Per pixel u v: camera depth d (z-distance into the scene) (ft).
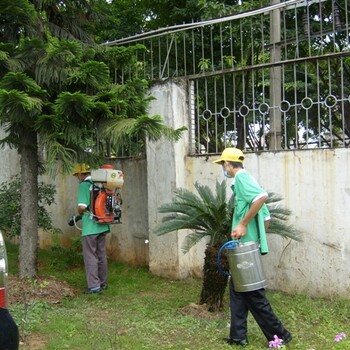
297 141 20.86
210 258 17.95
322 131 23.15
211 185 22.41
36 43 19.30
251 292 14.89
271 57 21.76
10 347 11.07
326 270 19.38
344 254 18.97
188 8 29.99
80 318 17.66
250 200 14.98
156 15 33.81
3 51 19.58
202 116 23.11
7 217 24.97
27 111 18.49
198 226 18.84
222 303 18.48
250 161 21.15
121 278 23.34
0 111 17.90
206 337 16.01
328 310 18.04
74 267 25.75
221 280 17.92
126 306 19.34
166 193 23.29
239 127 22.68
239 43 27.89
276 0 22.07
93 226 20.97
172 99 23.06
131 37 24.59
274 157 20.56
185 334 16.30
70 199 29.04
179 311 18.45
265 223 16.29
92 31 24.58
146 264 25.38
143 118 18.13
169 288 21.80
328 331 16.28
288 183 20.22
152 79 23.68
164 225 18.85
